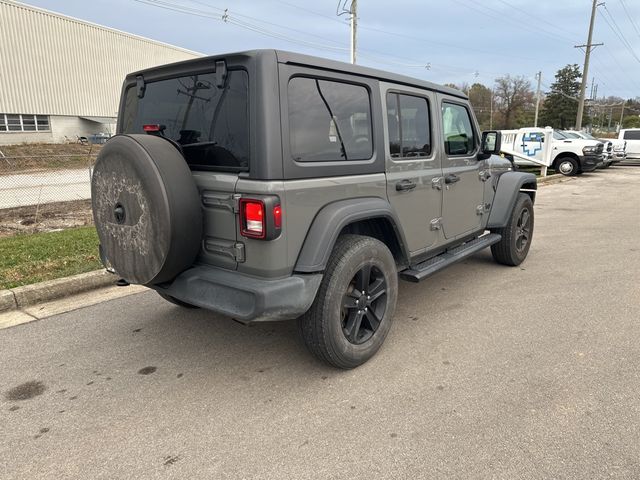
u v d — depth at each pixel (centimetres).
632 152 2762
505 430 260
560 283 520
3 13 3147
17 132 3291
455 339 379
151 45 4375
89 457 242
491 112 7775
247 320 267
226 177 277
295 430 263
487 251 672
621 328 397
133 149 273
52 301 463
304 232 284
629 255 643
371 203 325
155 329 399
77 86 3675
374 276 339
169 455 243
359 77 322
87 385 312
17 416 278
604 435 255
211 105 288
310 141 287
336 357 312
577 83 7338
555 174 1927
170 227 270
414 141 385
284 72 268
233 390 305
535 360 342
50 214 1008
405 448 246
